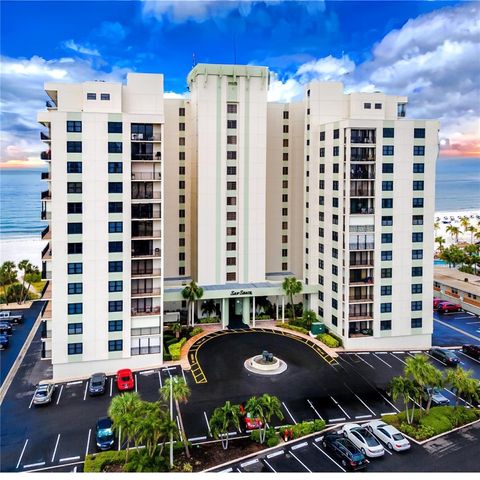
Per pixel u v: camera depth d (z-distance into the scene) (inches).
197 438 1681.8
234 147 2915.8
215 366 2333.9
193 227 3083.2
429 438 1695.4
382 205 2516.0
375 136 2482.8
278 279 3161.9
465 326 3024.1
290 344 2628.0
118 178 2210.9
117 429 1573.6
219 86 2849.4
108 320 2252.7
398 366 2356.1
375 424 1731.1
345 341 2561.5
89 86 2358.5
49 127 2272.4
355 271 2559.1
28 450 1620.3
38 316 3196.4
